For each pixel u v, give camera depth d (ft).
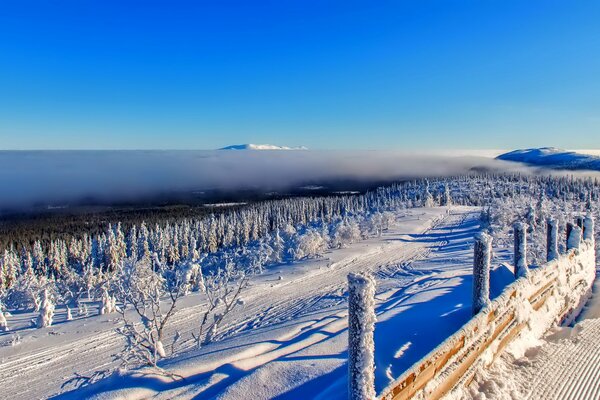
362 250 149.48
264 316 67.05
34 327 66.80
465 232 190.29
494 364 20.11
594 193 339.98
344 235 165.37
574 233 34.96
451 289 38.91
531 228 129.18
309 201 440.04
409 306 31.63
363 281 11.53
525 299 23.94
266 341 24.80
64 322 70.28
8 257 195.00
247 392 15.39
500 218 166.71
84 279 111.86
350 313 11.80
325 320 32.45
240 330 58.39
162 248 223.71
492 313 19.89
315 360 18.04
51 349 54.44
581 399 18.26
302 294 87.35
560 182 449.06
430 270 103.86
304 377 16.30
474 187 483.51
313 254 142.82
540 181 506.48
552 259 30.76
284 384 15.92
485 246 19.80
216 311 70.79
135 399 15.84
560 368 21.12
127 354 25.94
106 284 75.25
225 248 256.32
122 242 219.61
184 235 251.80
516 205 207.41
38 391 40.45
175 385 17.53
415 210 300.20
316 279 107.45
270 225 315.58
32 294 102.12
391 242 168.76
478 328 18.52
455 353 16.58
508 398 17.81
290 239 153.58
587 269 36.37
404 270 110.32
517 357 21.90
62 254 220.84
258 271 121.19
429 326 22.44
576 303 32.32
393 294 46.88
